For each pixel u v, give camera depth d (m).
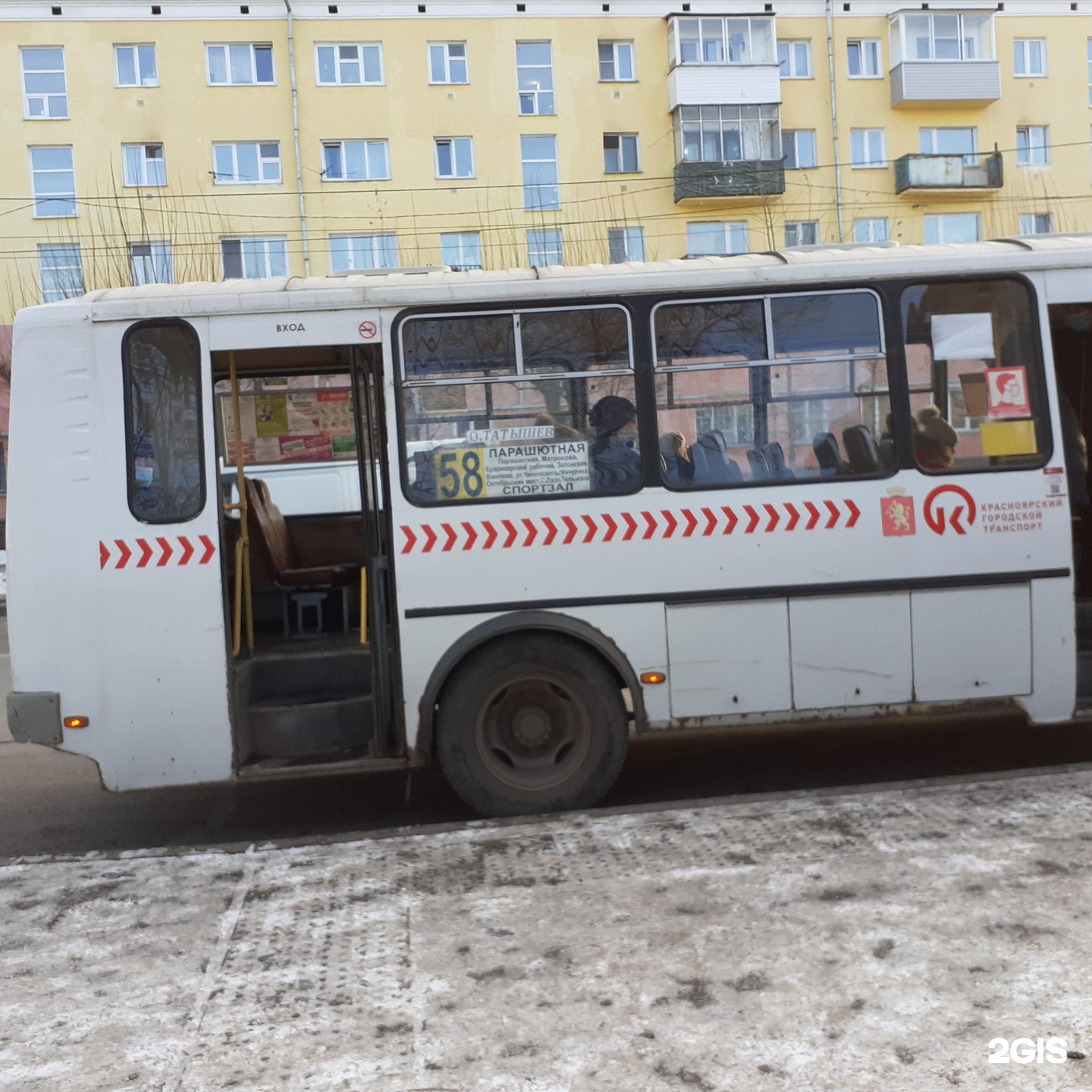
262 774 6.05
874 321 6.31
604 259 33.41
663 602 6.15
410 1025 3.66
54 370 6.04
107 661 5.99
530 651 6.12
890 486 6.25
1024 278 6.38
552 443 6.18
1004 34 34.69
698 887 4.63
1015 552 6.30
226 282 6.41
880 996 3.69
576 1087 3.28
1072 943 3.96
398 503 6.10
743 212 34.00
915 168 34.09
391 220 32.47
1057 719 6.35
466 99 32.56
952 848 4.86
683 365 6.22
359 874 5.03
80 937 4.53
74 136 31.38
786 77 34.09
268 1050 3.56
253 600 7.14
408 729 6.09
